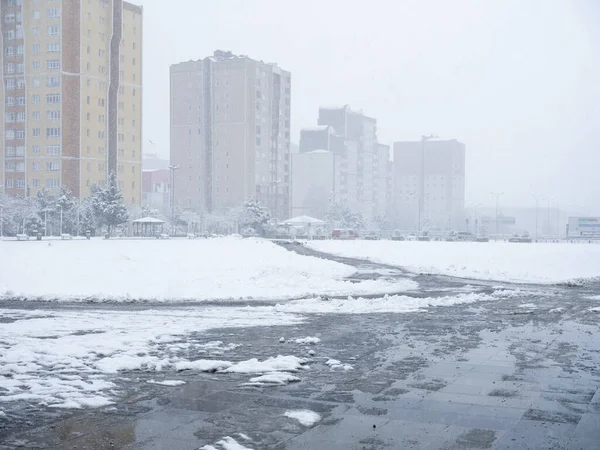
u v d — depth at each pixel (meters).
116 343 12.34
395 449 6.37
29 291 23.48
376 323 16.12
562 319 17.30
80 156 113.69
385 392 8.80
